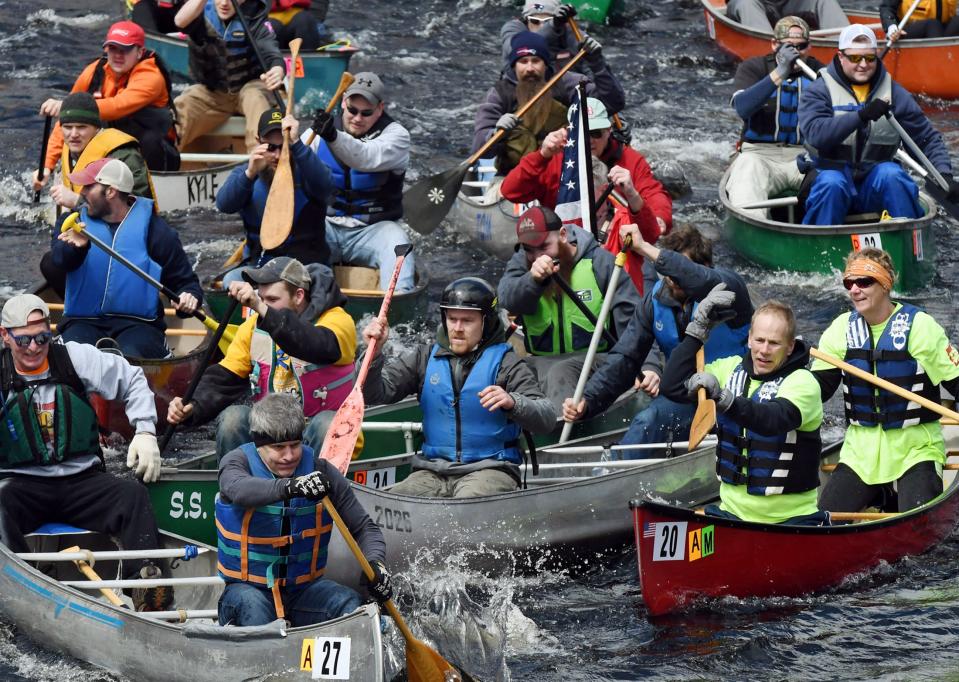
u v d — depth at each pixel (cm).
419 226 3547
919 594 2297
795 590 2295
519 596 2325
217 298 3297
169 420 2467
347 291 3347
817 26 5734
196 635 1931
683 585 2205
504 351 2423
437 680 1961
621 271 2758
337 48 5075
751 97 4072
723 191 4047
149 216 2991
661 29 6144
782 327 2188
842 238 3634
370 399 2434
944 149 3772
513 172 3522
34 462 2255
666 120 5069
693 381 2134
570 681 2030
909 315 2456
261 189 3262
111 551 2300
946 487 2658
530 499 2367
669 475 2495
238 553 1966
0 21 5719
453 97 5241
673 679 2034
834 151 3747
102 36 5612
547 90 3606
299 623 2000
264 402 1927
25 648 2111
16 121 4712
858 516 2416
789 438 2241
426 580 2298
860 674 2034
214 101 4444
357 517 2000
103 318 2975
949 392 2473
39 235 3944
